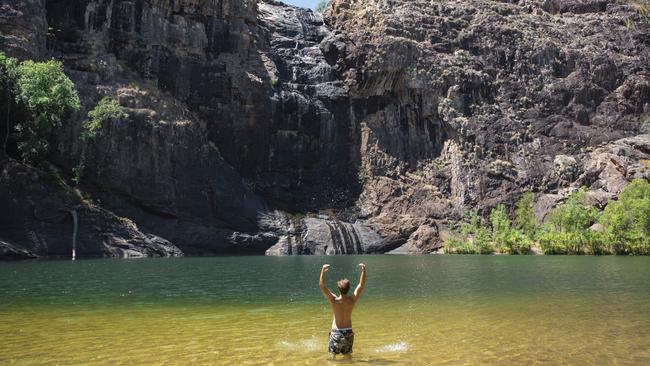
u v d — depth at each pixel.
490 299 22.50
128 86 62.25
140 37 65.81
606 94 92.75
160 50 67.00
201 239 60.97
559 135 86.56
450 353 12.66
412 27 87.12
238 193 67.19
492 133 83.88
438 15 92.25
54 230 50.28
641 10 106.19
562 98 90.25
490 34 91.75
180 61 68.19
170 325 16.22
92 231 52.28
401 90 84.44
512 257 59.47
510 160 83.19
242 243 63.88
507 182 81.06
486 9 96.69
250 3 75.75
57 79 51.97
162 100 63.84
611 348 13.14
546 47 92.69
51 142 55.53
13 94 52.06
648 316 17.98
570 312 18.86
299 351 12.91
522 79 90.19
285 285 27.94
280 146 75.25
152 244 56.12
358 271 37.59
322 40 85.81
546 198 79.62
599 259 53.94
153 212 59.94
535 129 86.44
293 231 69.00
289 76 80.12
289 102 76.12
